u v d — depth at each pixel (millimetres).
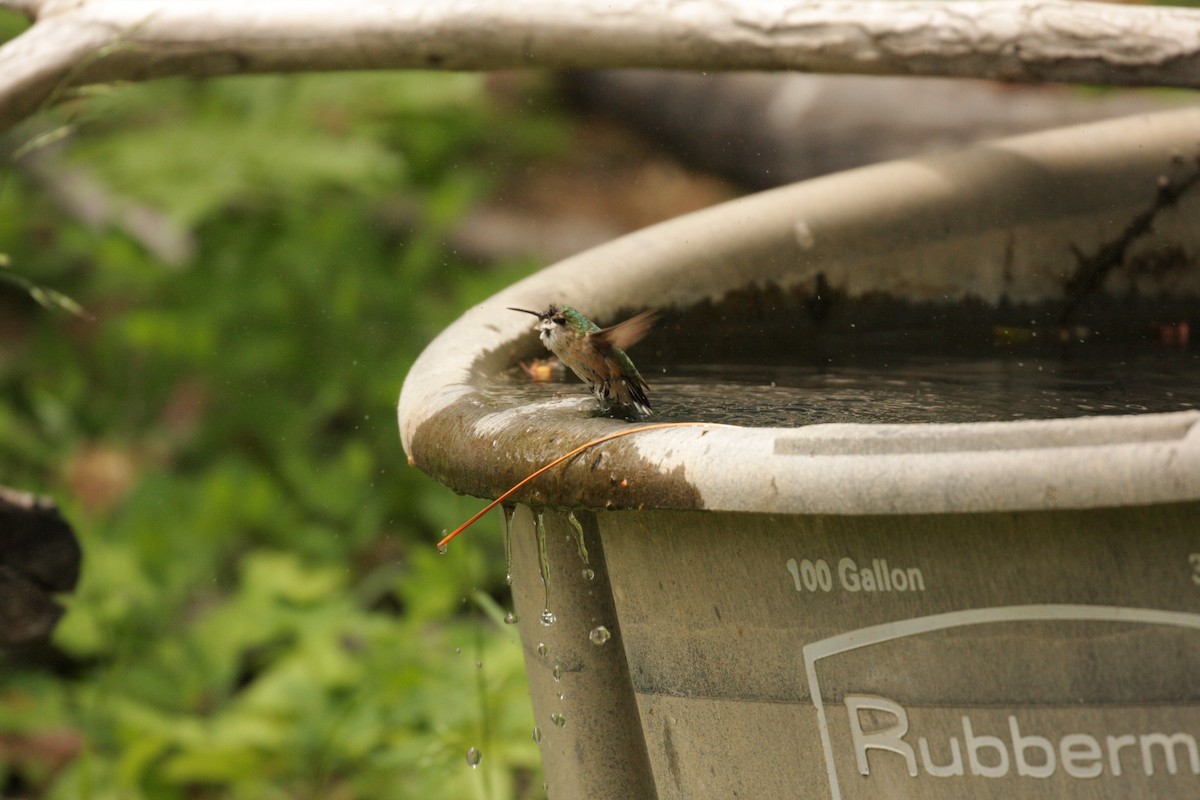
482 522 10898
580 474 3123
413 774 7738
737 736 3172
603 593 3506
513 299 4945
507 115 16359
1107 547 2619
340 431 12492
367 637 8883
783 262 5520
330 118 14055
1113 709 2682
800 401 4402
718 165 15914
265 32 5242
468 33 5203
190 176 12836
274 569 9719
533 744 7426
